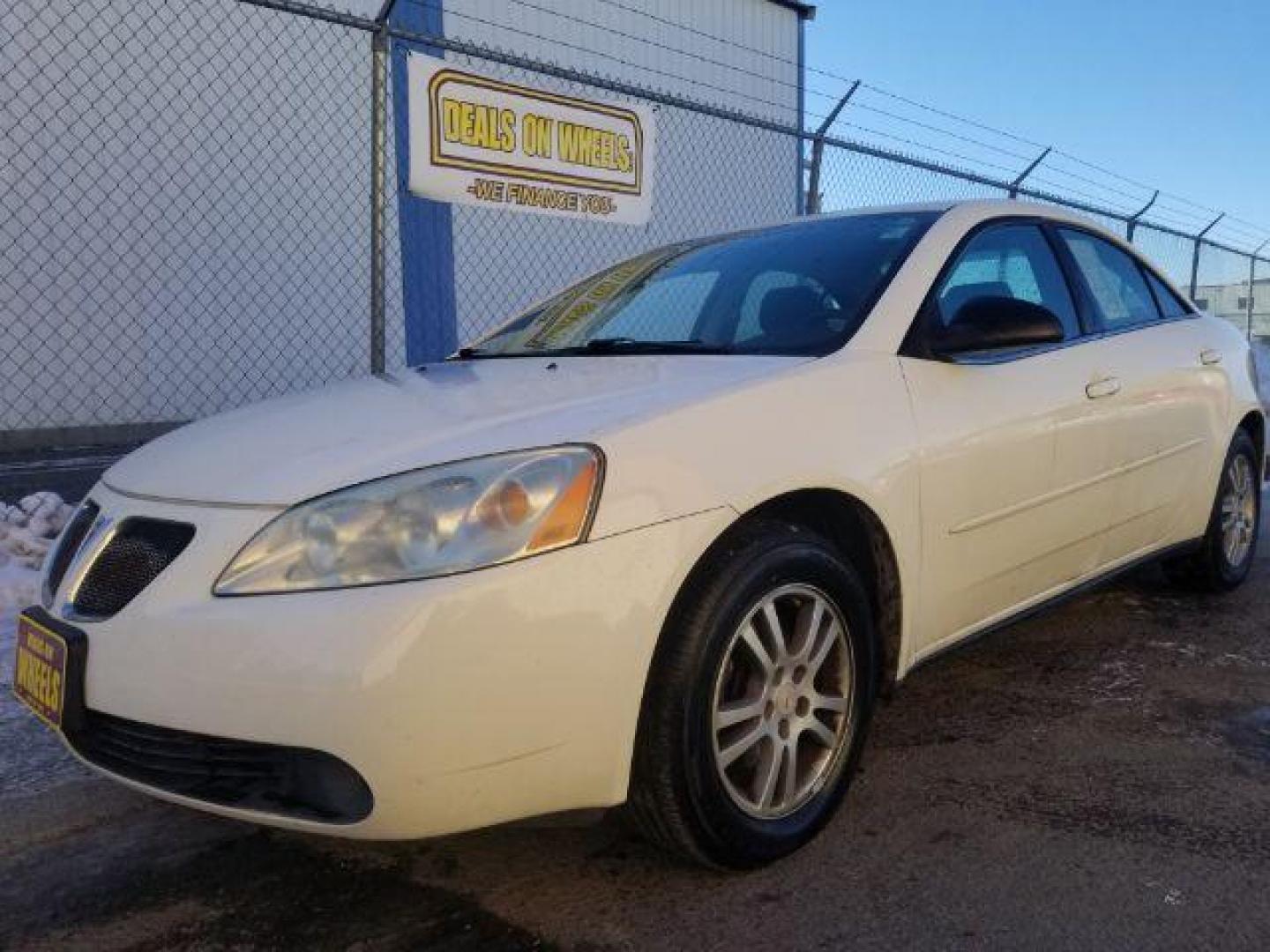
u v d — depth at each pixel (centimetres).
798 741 248
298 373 1073
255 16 1017
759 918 221
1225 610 442
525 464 211
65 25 933
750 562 230
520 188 602
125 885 241
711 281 339
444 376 301
